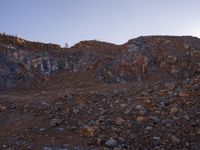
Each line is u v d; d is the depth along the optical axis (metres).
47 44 52.94
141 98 20.31
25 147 14.62
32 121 17.81
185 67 45.97
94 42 58.12
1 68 42.97
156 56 47.56
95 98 21.94
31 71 45.44
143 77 45.03
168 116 17.48
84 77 44.88
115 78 44.94
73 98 22.36
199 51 48.88
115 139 15.10
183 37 53.25
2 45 47.44
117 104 20.03
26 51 48.34
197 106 17.92
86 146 14.65
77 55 50.59
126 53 49.03
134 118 17.59
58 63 48.44
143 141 15.12
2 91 39.38
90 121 17.27
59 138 15.54
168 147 14.77
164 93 20.41
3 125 17.70
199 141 15.29
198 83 20.33
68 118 17.91
